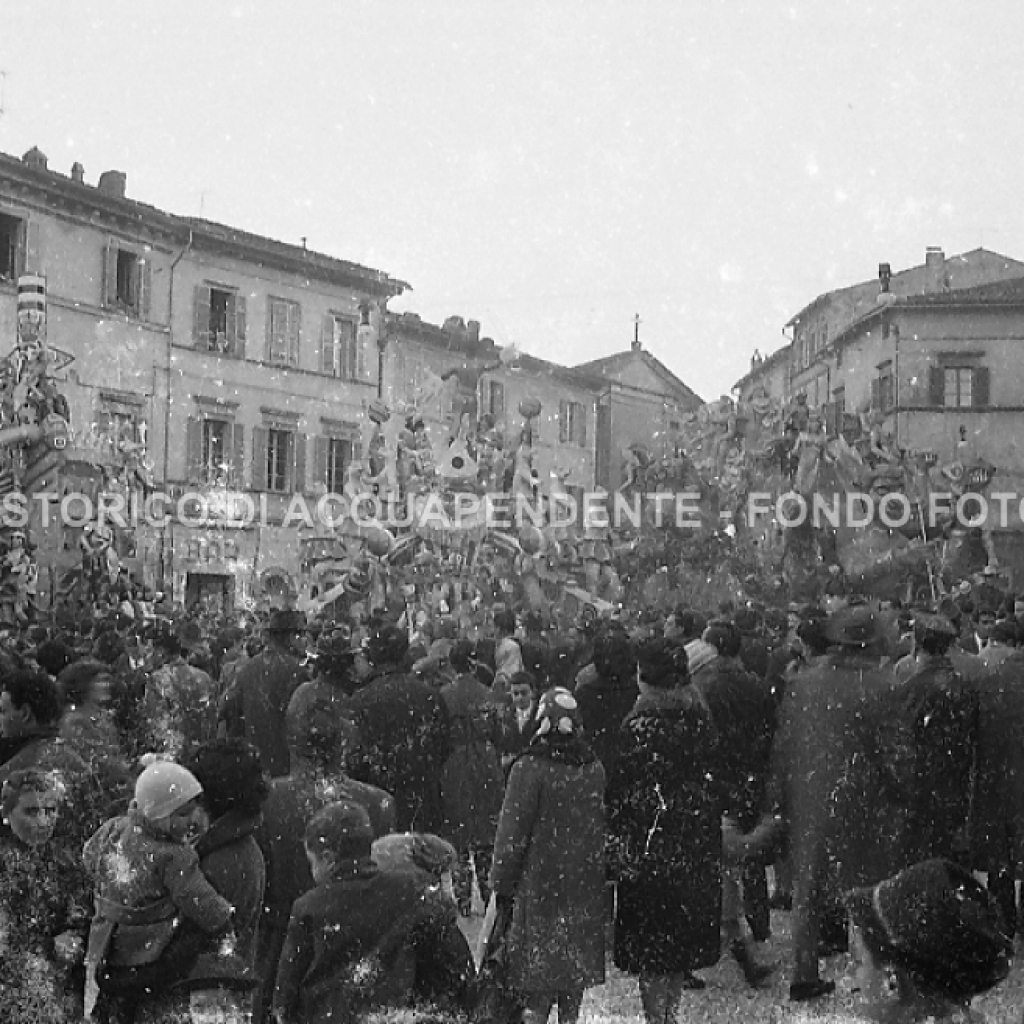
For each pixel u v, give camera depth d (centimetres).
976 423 4503
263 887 524
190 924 486
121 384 3522
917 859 728
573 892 591
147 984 480
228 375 3844
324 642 738
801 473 3102
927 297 4559
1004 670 798
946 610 1548
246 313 3922
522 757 601
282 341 4038
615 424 5862
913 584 2986
